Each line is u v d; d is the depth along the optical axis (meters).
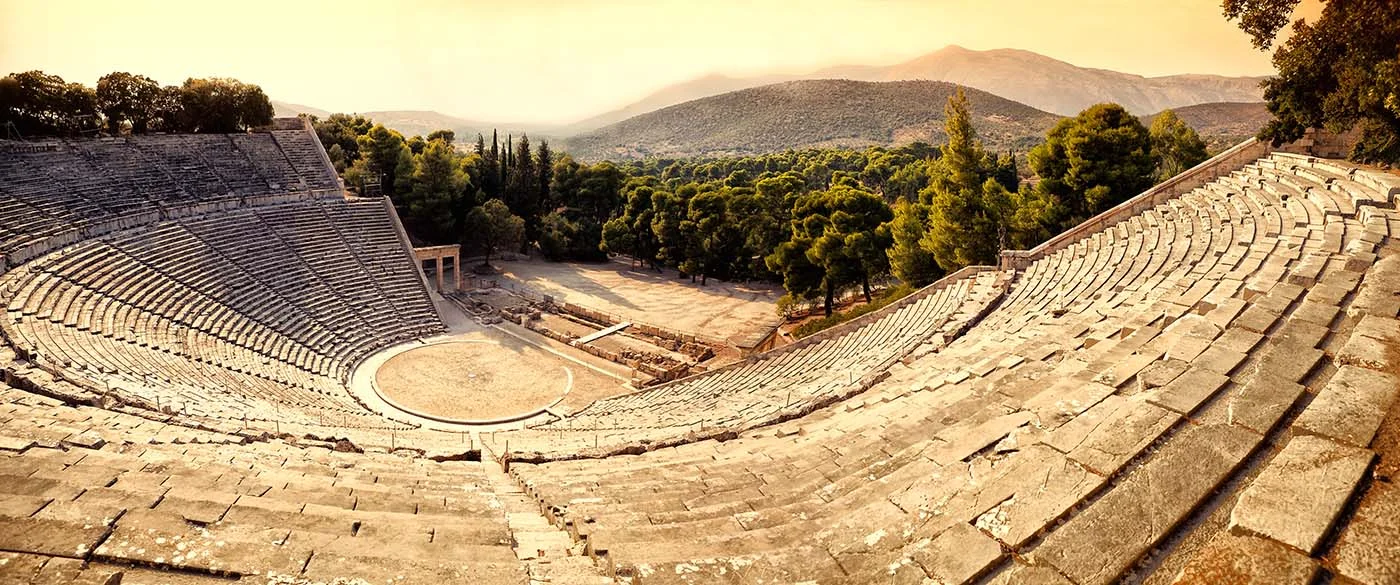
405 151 73.88
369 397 37.00
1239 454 7.26
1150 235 29.36
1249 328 12.02
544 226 80.56
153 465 11.63
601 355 45.50
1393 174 26.50
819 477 11.41
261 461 14.00
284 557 6.65
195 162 56.44
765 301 64.25
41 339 27.22
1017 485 7.57
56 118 56.25
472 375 40.88
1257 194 29.33
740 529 8.78
